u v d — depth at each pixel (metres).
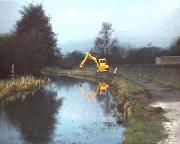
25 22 80.00
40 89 49.41
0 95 37.62
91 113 29.59
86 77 76.44
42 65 72.25
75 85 57.03
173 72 45.69
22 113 29.41
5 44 54.78
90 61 107.44
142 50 97.88
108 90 48.94
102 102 36.31
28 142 20.19
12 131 22.88
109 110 30.95
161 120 22.67
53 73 90.81
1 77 52.06
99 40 100.12
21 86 44.56
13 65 53.19
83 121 26.16
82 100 37.97
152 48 95.31
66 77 77.44
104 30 100.00
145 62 96.50
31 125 24.73
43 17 81.56
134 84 45.38
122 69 79.00
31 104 34.44
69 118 27.31
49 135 21.84
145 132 19.72
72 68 105.06
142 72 62.28
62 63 109.19
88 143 19.80
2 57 52.41
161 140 18.00
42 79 60.97
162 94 35.47
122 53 100.00
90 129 23.36
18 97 39.53
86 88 51.84
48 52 80.19
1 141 20.41
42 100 37.56
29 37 65.81
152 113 24.98
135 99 31.62
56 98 39.31
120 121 25.78
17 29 79.12
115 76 65.56
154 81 50.53
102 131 22.67
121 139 20.28
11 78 50.44
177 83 42.69
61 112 29.92
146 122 22.22
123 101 32.12
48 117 27.75
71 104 34.84
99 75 74.38
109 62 99.00
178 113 24.97
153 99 31.95
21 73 58.53
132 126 21.45
